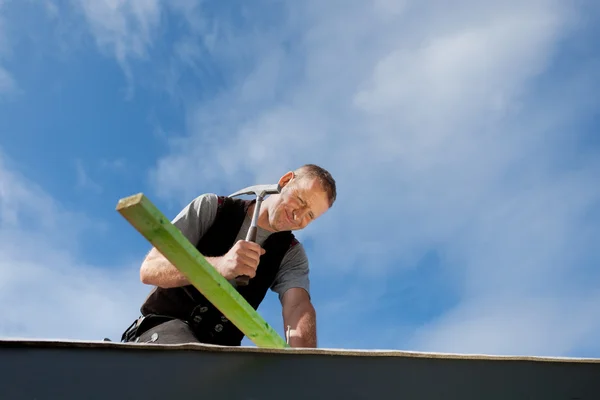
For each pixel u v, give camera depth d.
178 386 1.41
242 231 2.68
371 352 1.56
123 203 1.44
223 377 1.45
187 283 2.38
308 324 2.63
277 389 1.47
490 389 1.62
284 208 2.69
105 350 1.41
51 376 1.35
